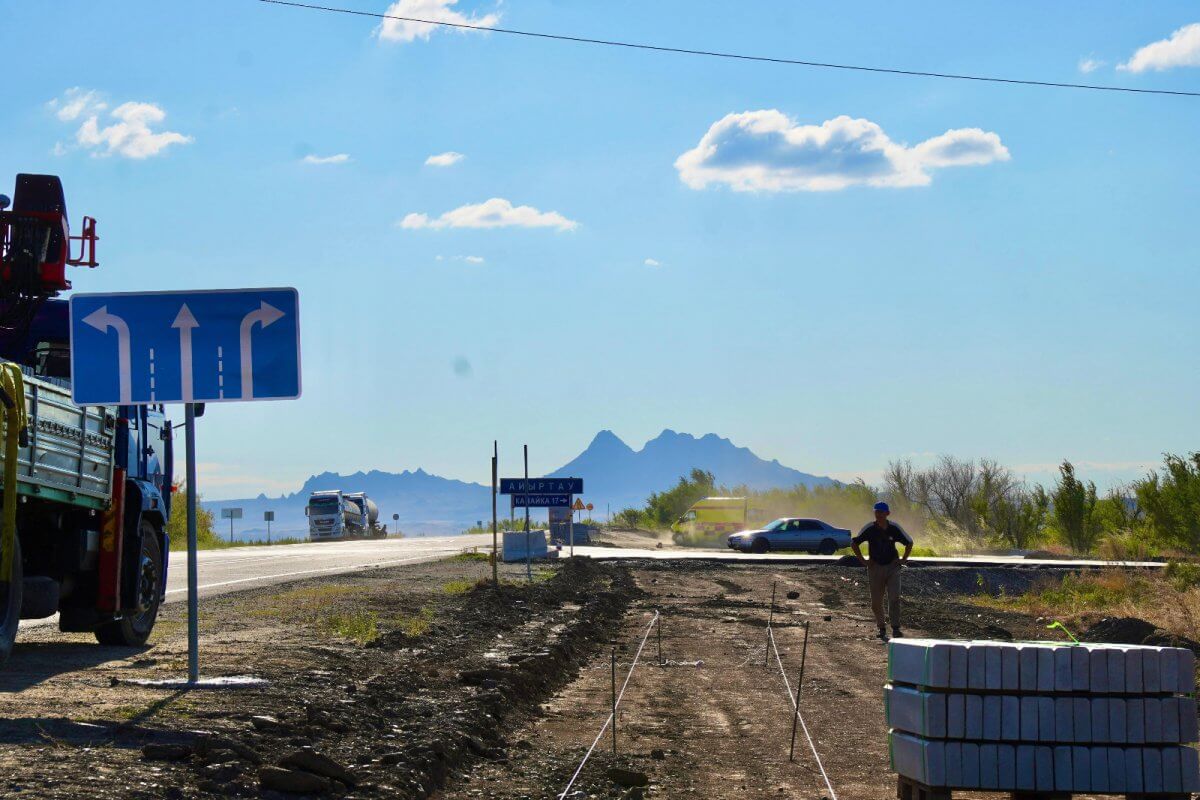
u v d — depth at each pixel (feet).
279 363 45.11
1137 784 29.25
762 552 217.77
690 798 35.17
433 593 93.56
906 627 87.61
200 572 126.31
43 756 29.96
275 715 37.50
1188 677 29.53
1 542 44.96
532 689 52.80
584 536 241.14
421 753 34.73
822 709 51.01
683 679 59.67
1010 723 29.32
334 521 351.25
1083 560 181.57
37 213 57.26
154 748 31.12
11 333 57.52
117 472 55.11
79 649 54.29
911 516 284.00
